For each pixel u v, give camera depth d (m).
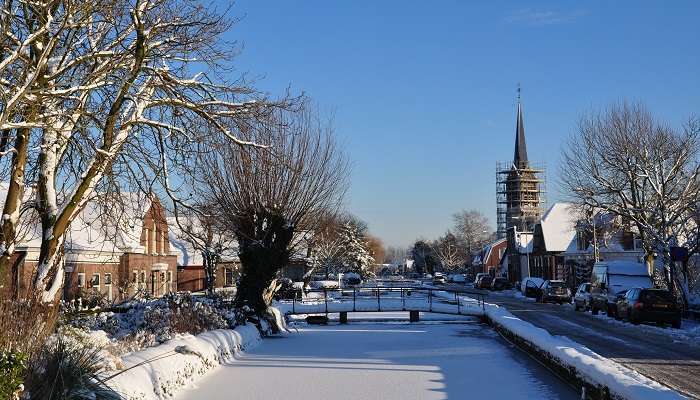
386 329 28.34
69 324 14.47
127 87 13.05
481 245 151.25
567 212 75.94
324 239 53.44
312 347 20.47
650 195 39.81
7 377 7.05
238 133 20.08
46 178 13.58
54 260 13.30
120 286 36.03
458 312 32.72
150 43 14.09
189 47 14.57
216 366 15.41
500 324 24.95
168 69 14.60
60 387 8.05
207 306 19.08
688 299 34.75
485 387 12.88
